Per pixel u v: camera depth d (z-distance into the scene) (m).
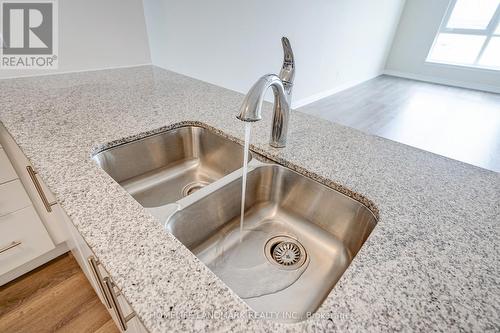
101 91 1.12
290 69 0.67
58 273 1.31
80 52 1.29
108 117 0.88
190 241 0.64
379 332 0.32
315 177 0.65
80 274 1.31
